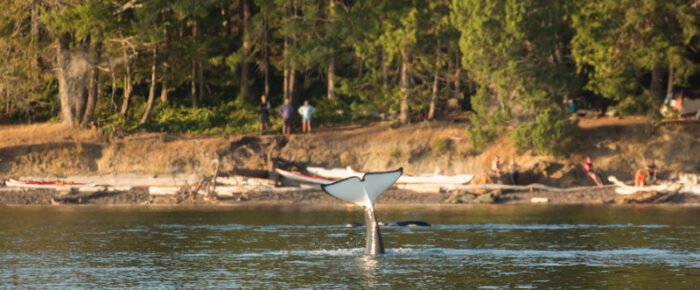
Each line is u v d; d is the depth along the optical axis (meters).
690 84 187.38
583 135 175.25
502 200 154.88
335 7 180.12
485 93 174.75
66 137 178.38
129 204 151.12
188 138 182.50
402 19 172.75
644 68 193.00
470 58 168.88
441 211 130.50
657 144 171.88
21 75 179.00
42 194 156.88
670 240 87.00
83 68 180.25
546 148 167.25
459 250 79.06
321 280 61.34
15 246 83.19
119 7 172.62
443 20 174.12
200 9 171.12
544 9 167.12
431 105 191.38
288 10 193.75
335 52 197.00
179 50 186.62
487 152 174.50
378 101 180.75
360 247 81.69
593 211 129.62
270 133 187.50
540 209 135.12
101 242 86.50
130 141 178.38
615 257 74.12
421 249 79.56
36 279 62.50
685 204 147.25
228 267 68.25
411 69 180.25
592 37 170.75
